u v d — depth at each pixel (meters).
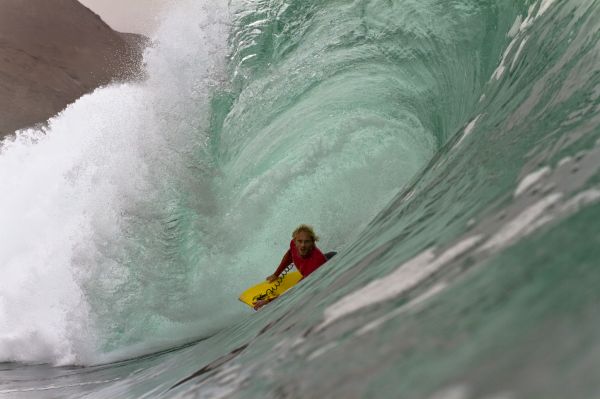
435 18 28.20
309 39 32.47
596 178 4.34
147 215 29.27
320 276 9.80
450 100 27.70
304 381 4.16
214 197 30.55
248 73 33.00
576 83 7.59
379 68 31.02
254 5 33.06
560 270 3.19
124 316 26.98
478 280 3.91
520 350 2.60
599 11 9.38
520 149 6.88
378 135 30.67
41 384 19.02
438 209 7.87
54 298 27.05
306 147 31.19
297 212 30.16
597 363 2.15
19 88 125.12
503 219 4.91
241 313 26.67
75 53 146.12
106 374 19.27
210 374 7.23
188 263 28.84
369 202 29.94
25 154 32.22
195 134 31.64
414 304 4.37
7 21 142.62
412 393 2.82
